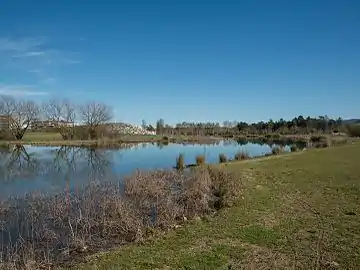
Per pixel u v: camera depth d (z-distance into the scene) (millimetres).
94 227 13695
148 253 10359
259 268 9156
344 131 91500
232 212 14711
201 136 101938
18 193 20672
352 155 35656
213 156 44656
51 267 10055
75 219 14141
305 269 9117
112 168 34000
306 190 18938
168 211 14516
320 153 38250
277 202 16312
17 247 11664
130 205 15562
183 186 19641
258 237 11562
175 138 91625
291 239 11352
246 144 73000
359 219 13453
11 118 71250
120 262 9742
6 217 15188
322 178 22422
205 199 16062
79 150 56625
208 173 20188
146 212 15625
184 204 16438
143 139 82000
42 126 80375
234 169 25562
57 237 12711
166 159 41750
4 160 41469
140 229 12688
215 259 9758
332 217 13750
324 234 11789
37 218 15039
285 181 21688
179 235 11969
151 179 21438
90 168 34062
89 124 76688
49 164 37562
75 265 10000
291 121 112125
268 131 112438
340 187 19422
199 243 11094
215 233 12055
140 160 40969
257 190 18812
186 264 9445
